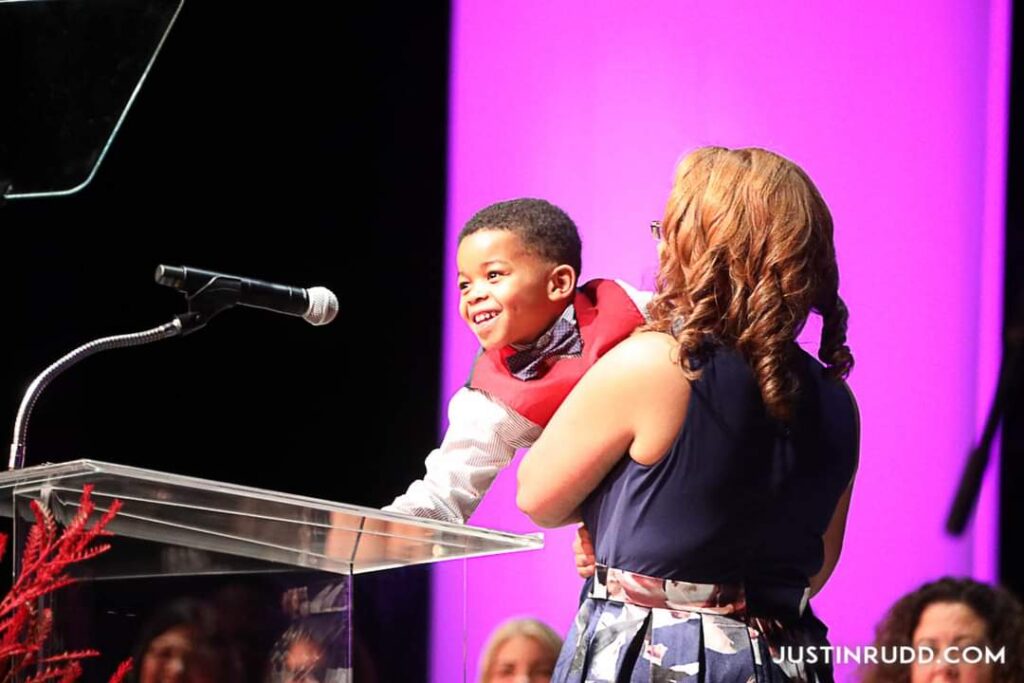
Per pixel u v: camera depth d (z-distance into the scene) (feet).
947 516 28.91
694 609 15.26
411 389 34.27
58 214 33.83
